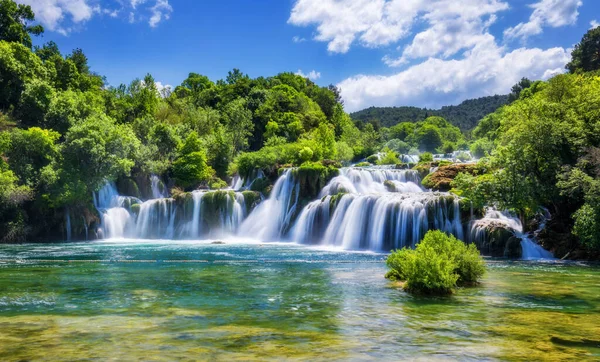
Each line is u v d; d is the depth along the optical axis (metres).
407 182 46.91
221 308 12.30
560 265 24.14
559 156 30.17
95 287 16.23
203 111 90.44
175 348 8.29
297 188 48.16
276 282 17.42
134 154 54.03
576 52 103.06
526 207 30.28
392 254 18.48
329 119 120.50
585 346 8.47
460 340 8.94
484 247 30.56
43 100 57.44
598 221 25.12
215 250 34.22
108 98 83.50
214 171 64.62
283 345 8.52
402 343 8.70
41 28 81.31
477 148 88.69
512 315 11.37
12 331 9.64
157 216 49.50
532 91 98.25
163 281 17.80
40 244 40.84
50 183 44.03
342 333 9.51
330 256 29.25
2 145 43.41
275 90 113.50
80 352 8.00
